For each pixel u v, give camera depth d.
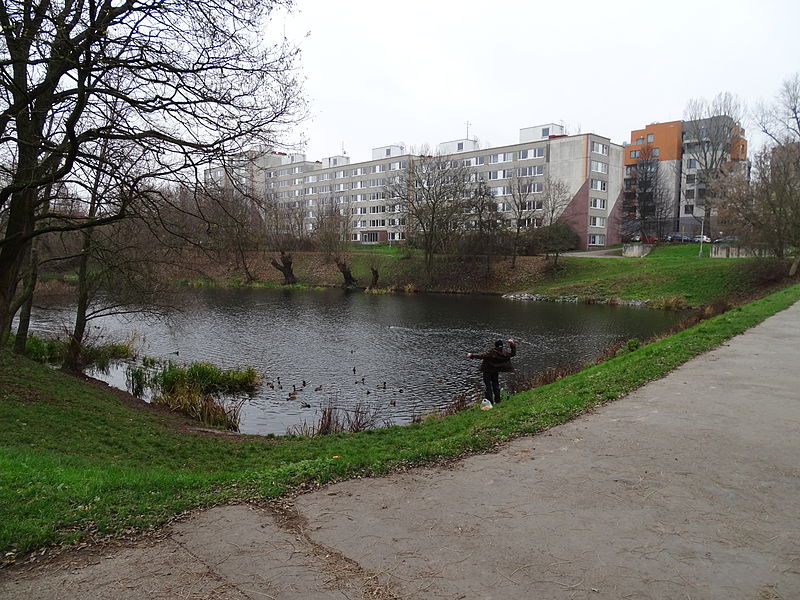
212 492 5.76
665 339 17.78
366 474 6.21
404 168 95.75
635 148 91.75
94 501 5.40
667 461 6.31
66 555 4.43
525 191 66.50
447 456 6.77
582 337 29.88
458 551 4.43
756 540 4.52
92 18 10.45
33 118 11.55
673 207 88.56
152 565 4.27
